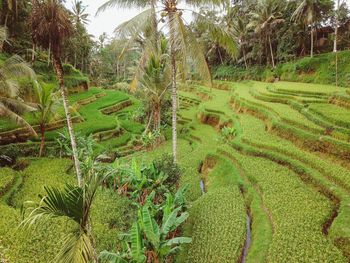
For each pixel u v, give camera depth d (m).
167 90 26.62
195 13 13.34
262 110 26.08
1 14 31.00
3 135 21.42
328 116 18.70
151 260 9.09
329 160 15.48
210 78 13.84
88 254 5.88
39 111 20.52
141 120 32.09
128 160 21.56
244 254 10.31
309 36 39.34
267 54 45.88
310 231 10.20
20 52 32.72
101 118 30.41
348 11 36.62
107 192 15.02
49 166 18.50
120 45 13.59
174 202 12.00
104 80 65.25
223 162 18.28
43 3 8.50
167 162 14.36
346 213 10.57
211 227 11.34
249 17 49.72
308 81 34.69
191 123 33.22
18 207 13.15
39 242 10.27
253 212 12.41
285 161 15.98
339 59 32.34
